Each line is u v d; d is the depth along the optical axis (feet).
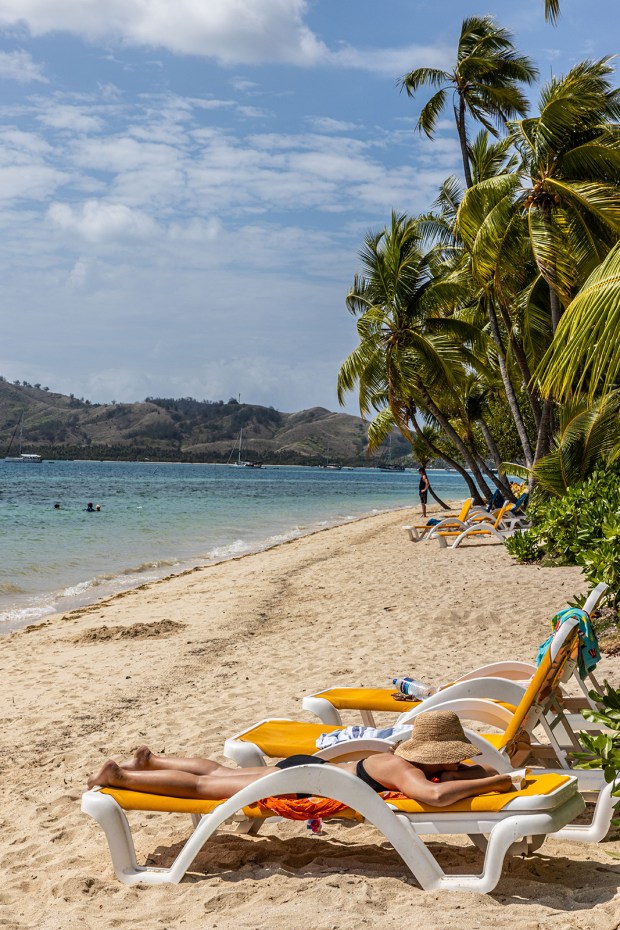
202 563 73.72
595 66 58.03
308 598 44.24
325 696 16.83
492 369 90.27
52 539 90.27
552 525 48.37
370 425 102.47
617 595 28.19
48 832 14.93
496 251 62.23
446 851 12.96
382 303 82.53
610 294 22.20
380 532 92.99
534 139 60.49
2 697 25.76
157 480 338.95
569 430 55.06
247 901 11.36
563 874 11.77
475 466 87.71
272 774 11.90
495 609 34.94
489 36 75.00
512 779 11.66
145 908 11.42
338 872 12.23
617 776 12.63
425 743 12.14
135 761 13.39
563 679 13.99
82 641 35.32
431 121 78.79
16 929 10.84
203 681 26.13
